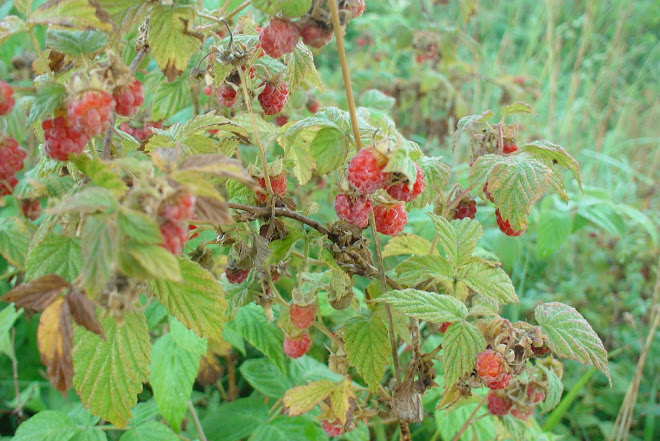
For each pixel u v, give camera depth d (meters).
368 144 0.29
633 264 0.71
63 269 0.26
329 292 0.34
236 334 0.44
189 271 0.27
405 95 0.78
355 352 0.34
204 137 0.33
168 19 0.28
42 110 0.24
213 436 0.41
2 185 0.27
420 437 0.52
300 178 0.37
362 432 0.42
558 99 1.05
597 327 0.67
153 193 0.22
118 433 0.47
